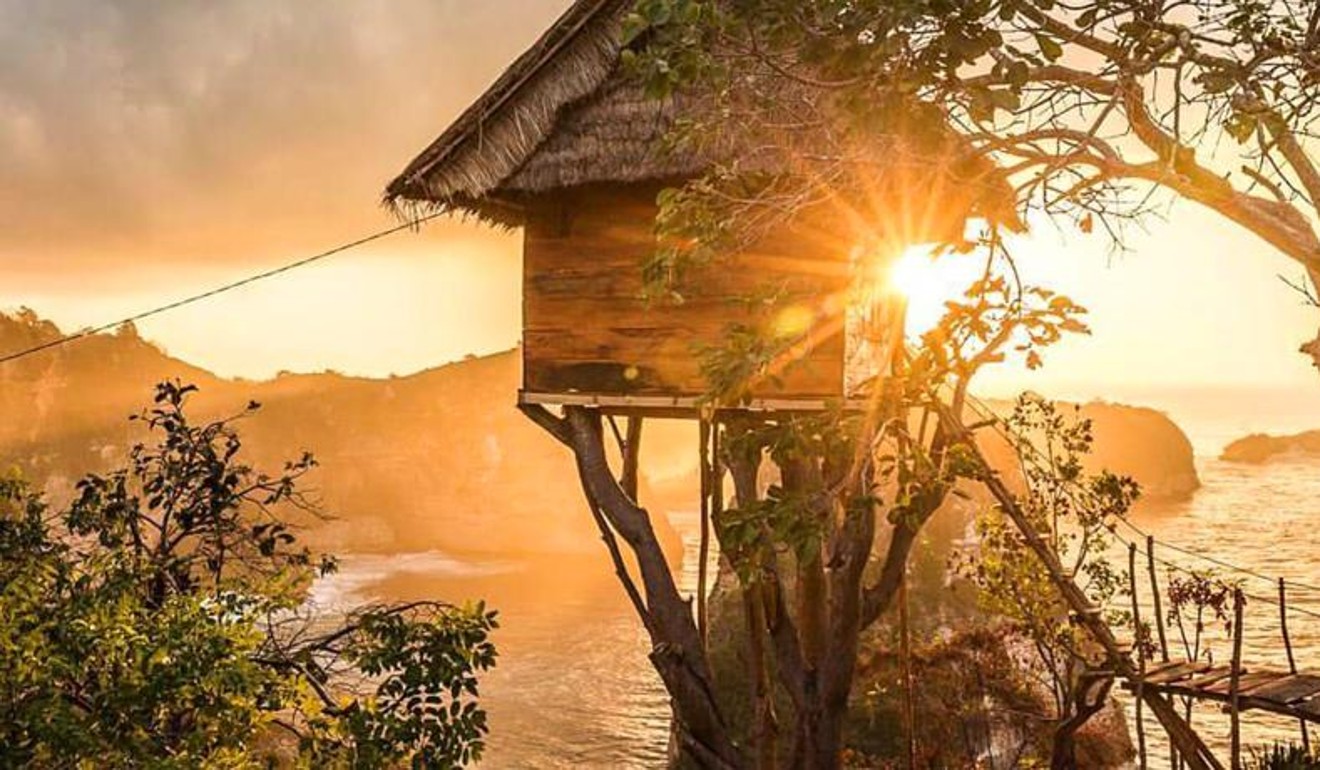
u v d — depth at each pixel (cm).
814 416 739
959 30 585
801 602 1381
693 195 830
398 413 18050
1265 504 17938
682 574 12206
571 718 6084
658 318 1313
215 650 837
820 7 623
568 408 1386
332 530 16488
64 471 18175
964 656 2238
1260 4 603
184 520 1096
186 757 793
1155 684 1221
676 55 677
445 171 1367
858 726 2486
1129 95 643
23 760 761
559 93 1329
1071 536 1794
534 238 1384
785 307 1203
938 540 3766
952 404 985
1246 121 580
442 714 948
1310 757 1175
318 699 1024
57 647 815
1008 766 2077
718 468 1416
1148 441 19600
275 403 19450
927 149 649
